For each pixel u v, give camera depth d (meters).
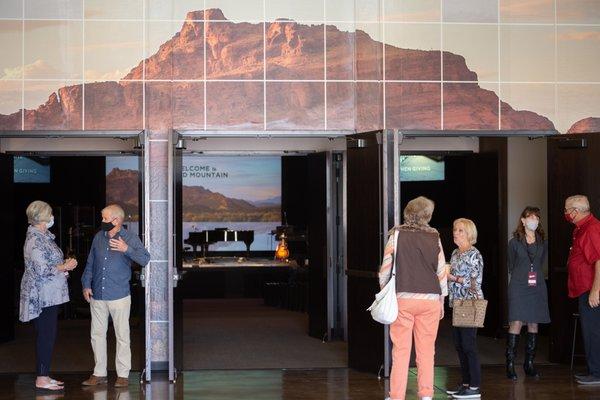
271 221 22.58
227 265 17.75
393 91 10.12
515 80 10.23
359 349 9.98
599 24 10.30
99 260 9.18
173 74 9.93
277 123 10.03
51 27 9.84
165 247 9.77
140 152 9.98
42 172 20.03
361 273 9.83
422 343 7.62
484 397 8.50
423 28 10.15
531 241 9.38
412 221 7.74
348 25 10.12
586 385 9.10
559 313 10.33
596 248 9.10
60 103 9.83
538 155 13.30
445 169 16.64
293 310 16.97
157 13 9.93
